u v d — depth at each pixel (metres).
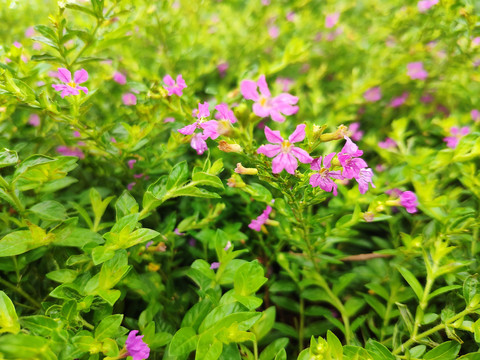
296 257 0.16
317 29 0.29
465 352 0.13
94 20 0.18
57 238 0.11
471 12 0.18
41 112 0.15
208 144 0.19
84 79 0.13
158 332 0.13
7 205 0.15
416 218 0.17
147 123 0.15
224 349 0.11
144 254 0.15
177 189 0.11
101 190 0.18
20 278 0.13
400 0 0.25
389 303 0.14
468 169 0.14
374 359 0.10
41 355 0.08
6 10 0.23
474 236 0.14
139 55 0.23
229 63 0.27
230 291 0.11
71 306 0.10
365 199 0.15
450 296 0.12
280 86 0.23
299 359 0.10
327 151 0.18
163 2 0.20
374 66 0.24
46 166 0.12
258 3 0.30
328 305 0.17
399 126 0.18
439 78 0.23
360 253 0.18
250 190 0.13
